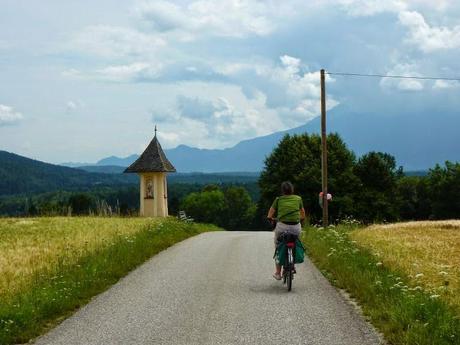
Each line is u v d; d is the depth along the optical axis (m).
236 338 8.10
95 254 15.73
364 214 58.28
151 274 14.11
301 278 13.42
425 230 24.12
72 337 8.32
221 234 30.53
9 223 30.23
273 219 12.87
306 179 55.19
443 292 9.98
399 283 10.16
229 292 11.63
